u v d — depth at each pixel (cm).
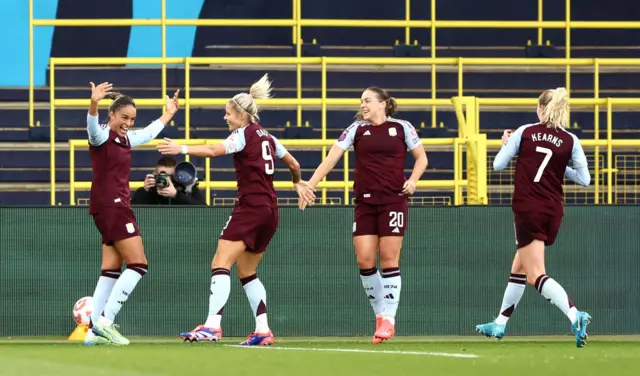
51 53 5412
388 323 2748
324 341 2995
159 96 5256
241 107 2598
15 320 3247
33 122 5066
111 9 5503
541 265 2584
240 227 2591
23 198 4841
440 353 2153
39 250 3253
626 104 3778
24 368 1822
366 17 5741
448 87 5375
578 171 2630
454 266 3303
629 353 2181
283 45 5616
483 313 3306
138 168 4844
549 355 2080
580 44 5644
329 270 3291
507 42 5678
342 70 5316
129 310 3250
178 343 2786
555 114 2578
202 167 4847
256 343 2659
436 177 4847
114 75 5262
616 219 3341
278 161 4850
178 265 3266
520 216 2588
